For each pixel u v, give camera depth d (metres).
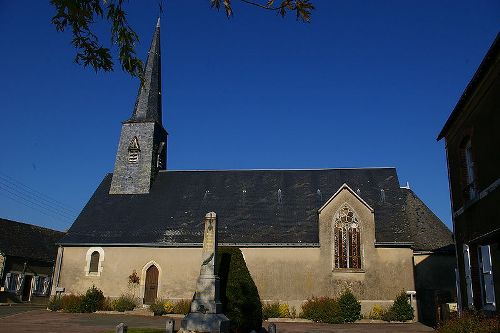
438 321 17.19
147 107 30.45
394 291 22.39
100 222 26.38
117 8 6.78
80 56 7.19
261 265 23.62
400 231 23.62
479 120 12.57
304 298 22.81
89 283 24.62
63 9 6.66
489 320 10.83
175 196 27.80
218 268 14.70
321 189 26.88
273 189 27.44
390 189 26.38
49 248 37.47
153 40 32.78
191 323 13.32
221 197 27.31
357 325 20.09
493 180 11.61
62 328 16.23
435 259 23.12
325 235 23.61
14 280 32.50
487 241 11.06
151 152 29.16
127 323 18.45
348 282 22.73
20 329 15.69
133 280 24.31
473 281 13.14
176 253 24.59
